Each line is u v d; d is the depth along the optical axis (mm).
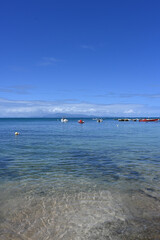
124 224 5930
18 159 15367
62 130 52188
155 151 19000
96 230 5629
